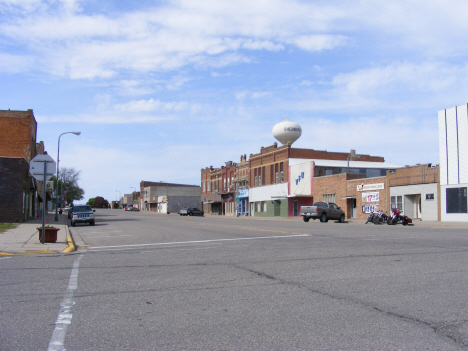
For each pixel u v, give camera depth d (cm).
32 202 4994
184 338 504
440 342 488
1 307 647
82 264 1104
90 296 721
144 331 529
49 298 706
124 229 2967
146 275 924
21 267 1049
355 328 539
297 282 832
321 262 1084
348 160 5997
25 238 1877
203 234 2241
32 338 504
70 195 11100
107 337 507
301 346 476
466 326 546
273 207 6406
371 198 4328
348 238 1808
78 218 3622
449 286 780
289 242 1653
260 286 797
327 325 552
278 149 6341
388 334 516
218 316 595
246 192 7331
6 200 3347
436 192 3591
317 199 5288
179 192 14312
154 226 3306
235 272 951
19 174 3384
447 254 1211
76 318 586
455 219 3412
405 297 700
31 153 4538
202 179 9569
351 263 1062
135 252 1405
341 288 773
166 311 623
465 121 3344
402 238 1777
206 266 1044
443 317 586
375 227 2786
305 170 5575
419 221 3656
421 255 1193
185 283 830
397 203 3997
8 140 4272
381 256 1182
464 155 3350
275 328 540
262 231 2405
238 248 1458
